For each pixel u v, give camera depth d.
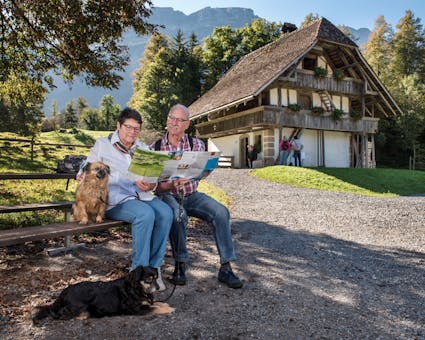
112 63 9.27
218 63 42.69
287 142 19.58
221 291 3.68
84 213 3.59
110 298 2.95
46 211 6.39
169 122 4.11
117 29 8.33
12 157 15.41
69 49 8.66
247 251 5.24
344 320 3.11
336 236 6.44
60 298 2.93
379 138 38.84
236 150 25.20
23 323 2.82
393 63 53.75
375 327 3.00
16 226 5.29
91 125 78.81
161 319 2.96
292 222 7.57
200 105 26.16
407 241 6.20
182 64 44.38
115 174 3.81
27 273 3.88
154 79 43.53
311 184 14.16
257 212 8.60
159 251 3.67
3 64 8.84
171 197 4.07
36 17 8.08
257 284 3.91
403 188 15.34
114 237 5.50
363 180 15.73
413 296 3.72
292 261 4.83
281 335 2.81
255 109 20.44
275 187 13.05
